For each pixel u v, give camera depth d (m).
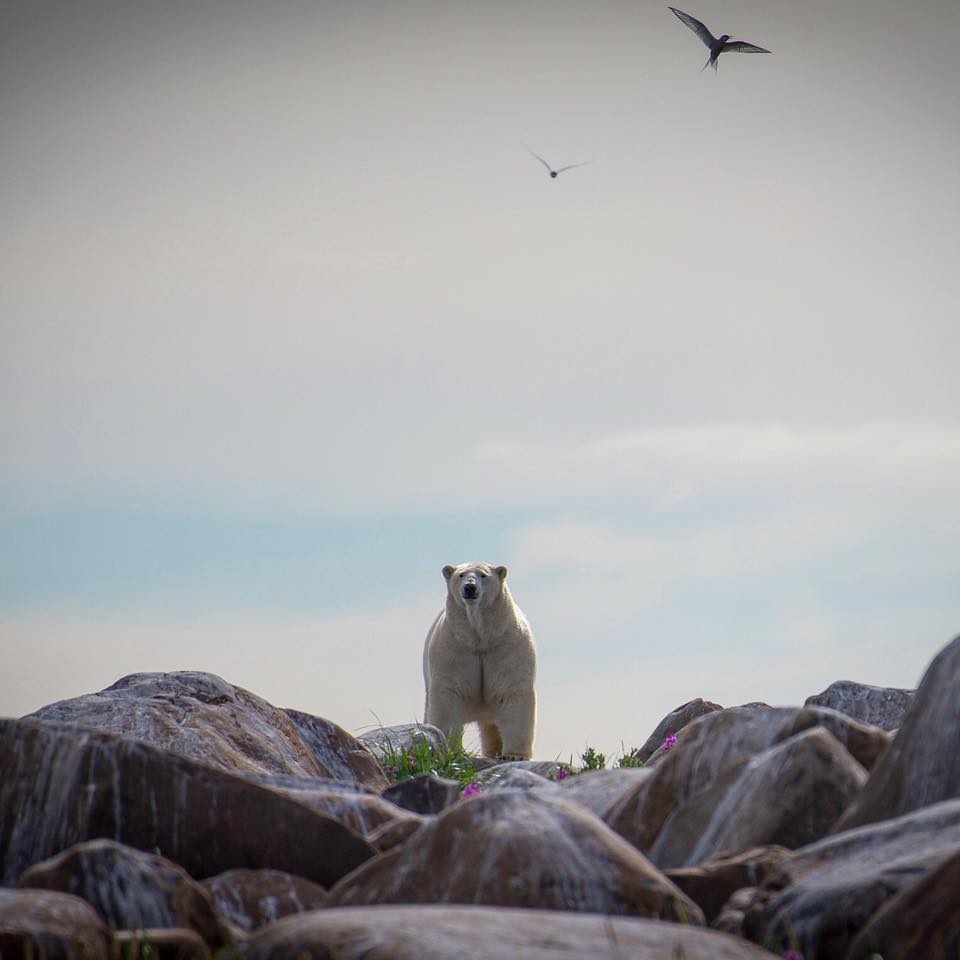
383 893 22.58
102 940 19.42
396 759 47.66
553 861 21.67
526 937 18.02
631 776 30.95
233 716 41.53
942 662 24.22
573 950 17.62
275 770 39.72
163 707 40.03
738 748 27.77
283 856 25.94
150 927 20.86
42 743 27.58
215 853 26.06
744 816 24.81
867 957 18.80
